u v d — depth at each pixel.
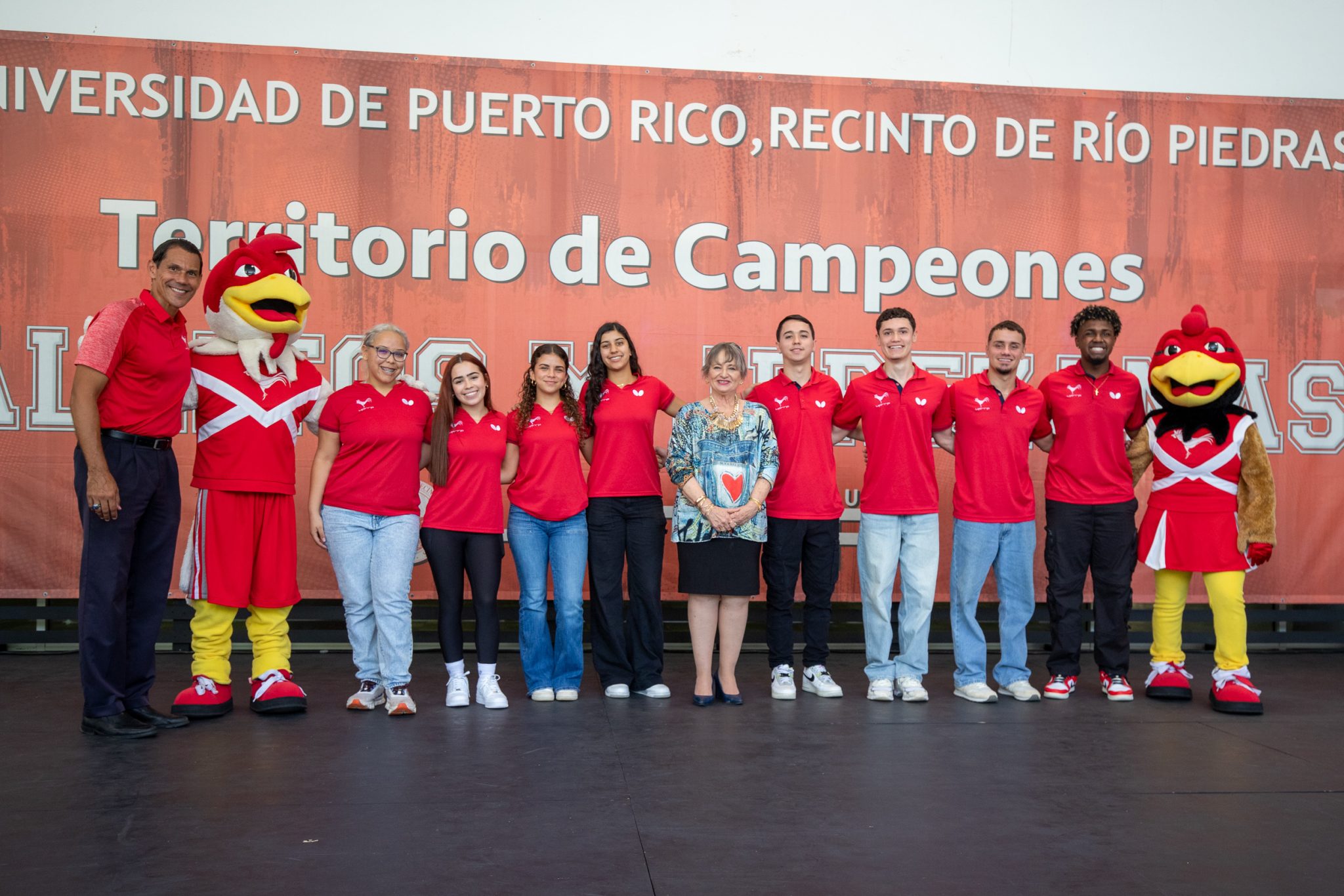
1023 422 4.00
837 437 4.23
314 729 3.46
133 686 3.49
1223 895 2.14
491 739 3.34
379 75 4.74
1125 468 4.11
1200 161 5.08
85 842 2.37
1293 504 5.07
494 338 4.79
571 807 2.65
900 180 4.96
